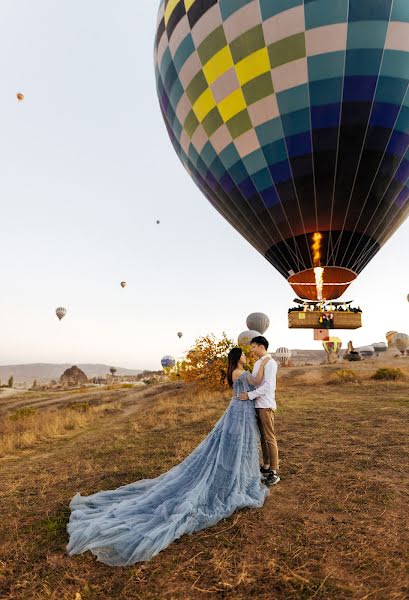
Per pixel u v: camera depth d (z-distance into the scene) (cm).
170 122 2450
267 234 2212
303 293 2252
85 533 360
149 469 592
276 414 995
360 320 2239
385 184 1964
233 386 483
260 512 400
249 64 1880
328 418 897
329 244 2094
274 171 2005
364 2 1731
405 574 281
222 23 1906
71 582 305
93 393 2784
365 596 262
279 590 275
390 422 804
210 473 430
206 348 1997
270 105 1900
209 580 293
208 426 927
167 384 2623
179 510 381
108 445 798
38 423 1388
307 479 486
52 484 557
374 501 409
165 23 2219
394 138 1867
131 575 305
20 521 427
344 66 1778
